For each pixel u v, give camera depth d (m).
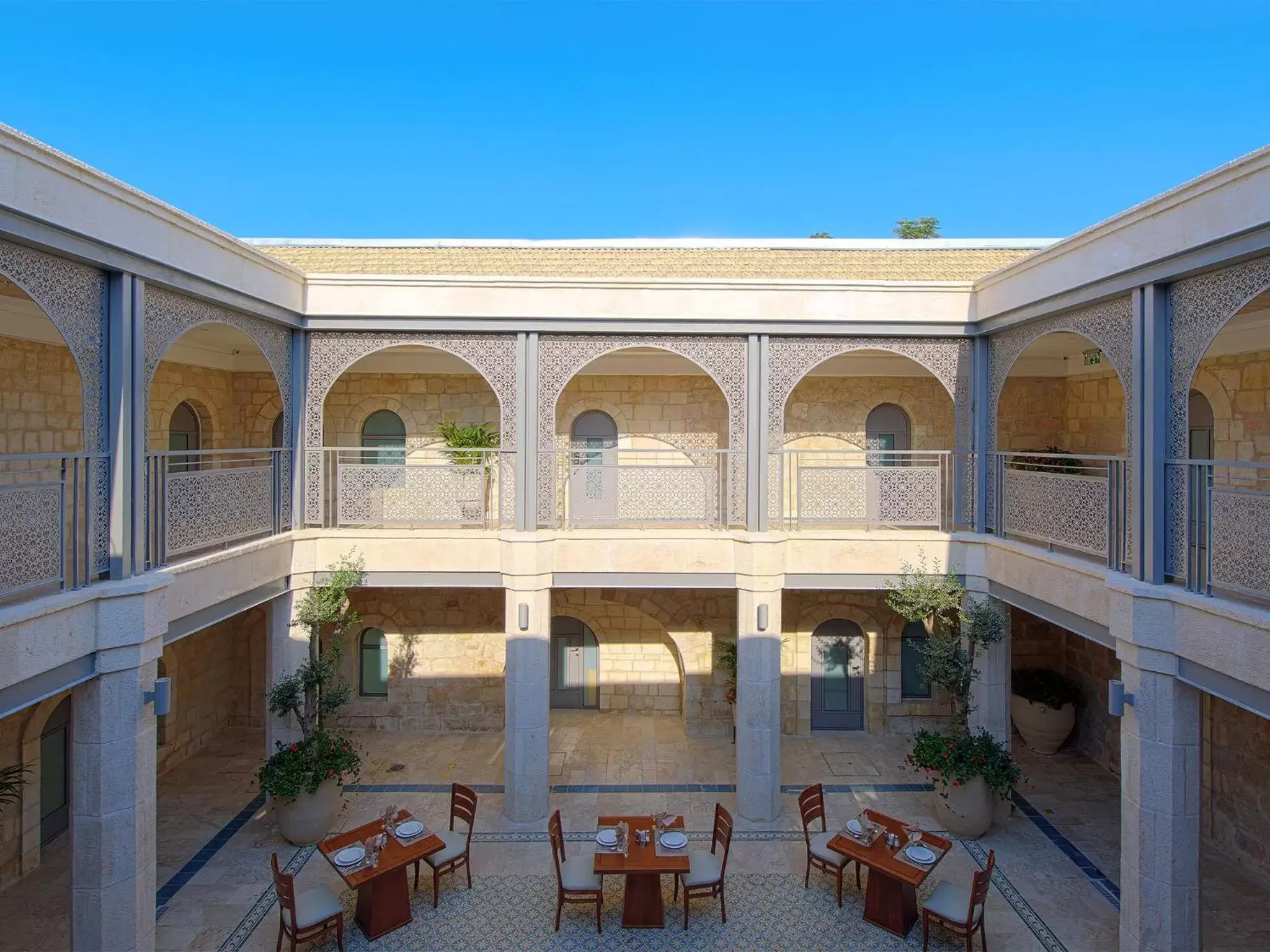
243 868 9.90
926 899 8.32
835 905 9.08
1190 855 7.38
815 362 11.18
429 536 11.04
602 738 14.28
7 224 6.15
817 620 14.62
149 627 7.41
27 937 8.48
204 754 13.67
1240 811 9.90
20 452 9.86
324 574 11.10
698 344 11.15
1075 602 8.84
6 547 6.26
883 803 11.77
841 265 14.09
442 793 12.12
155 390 12.57
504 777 12.66
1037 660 14.67
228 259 9.01
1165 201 7.32
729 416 11.25
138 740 7.35
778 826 10.93
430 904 9.09
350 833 8.99
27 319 9.64
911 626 14.66
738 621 11.16
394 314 10.90
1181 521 7.54
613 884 9.66
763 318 10.92
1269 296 8.27
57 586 7.10
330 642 13.17
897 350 11.29
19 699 6.29
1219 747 10.30
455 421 14.57
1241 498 6.72
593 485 14.46
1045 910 8.95
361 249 15.52
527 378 11.02
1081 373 14.09
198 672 13.90
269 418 14.75
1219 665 6.79
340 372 11.17
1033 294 9.57
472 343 11.10
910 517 11.30
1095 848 10.38
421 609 14.80
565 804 11.67
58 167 6.50
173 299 8.45
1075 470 13.74
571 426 14.61
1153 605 7.43
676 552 11.08
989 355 11.21
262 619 14.80
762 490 11.09
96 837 7.10
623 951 8.27
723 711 14.52
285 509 10.99
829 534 11.12
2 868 9.44
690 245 15.70
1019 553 10.08
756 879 9.60
